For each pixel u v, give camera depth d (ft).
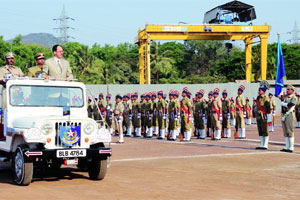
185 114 61.36
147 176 31.40
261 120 49.16
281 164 37.52
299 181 29.68
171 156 43.16
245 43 164.25
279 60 49.26
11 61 34.83
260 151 47.29
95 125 28.76
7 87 30.25
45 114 30.76
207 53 293.84
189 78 244.83
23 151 26.89
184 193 25.52
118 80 237.86
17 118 29.94
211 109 65.21
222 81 234.17
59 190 26.25
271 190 26.66
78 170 34.76
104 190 26.32
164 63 250.57
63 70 33.30
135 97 75.25
